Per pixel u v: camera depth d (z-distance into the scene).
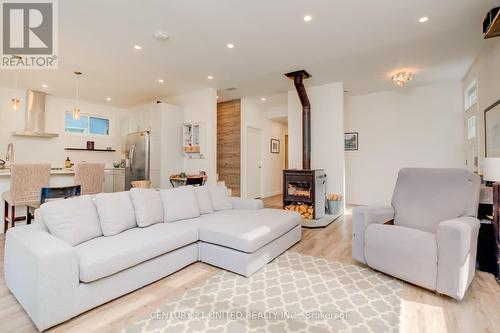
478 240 2.40
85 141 6.28
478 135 3.88
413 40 3.26
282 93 5.75
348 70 4.32
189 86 5.12
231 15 2.67
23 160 5.32
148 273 2.09
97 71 4.26
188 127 5.53
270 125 7.62
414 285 2.11
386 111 5.64
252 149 6.88
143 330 1.55
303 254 2.83
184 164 5.61
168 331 1.54
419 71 4.40
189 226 2.58
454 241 1.83
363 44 3.36
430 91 5.21
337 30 2.99
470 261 1.93
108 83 4.90
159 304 1.84
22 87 5.14
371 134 5.80
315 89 5.19
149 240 2.12
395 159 5.55
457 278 1.81
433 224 2.32
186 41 3.23
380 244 2.24
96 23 2.80
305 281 2.19
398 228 2.21
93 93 5.59
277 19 2.75
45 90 5.34
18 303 1.83
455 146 4.99
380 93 5.70
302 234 3.63
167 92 5.54
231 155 6.46
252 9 2.56
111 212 2.29
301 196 4.64
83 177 3.56
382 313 1.73
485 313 1.72
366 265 2.51
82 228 2.05
